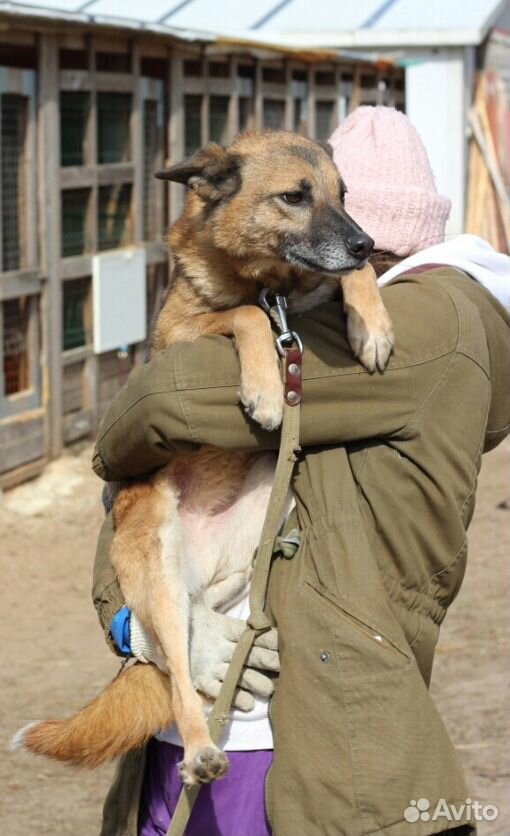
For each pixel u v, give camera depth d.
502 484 9.30
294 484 2.63
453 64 12.25
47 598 6.69
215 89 10.20
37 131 8.27
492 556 7.50
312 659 2.45
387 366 2.56
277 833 2.45
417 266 2.91
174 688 2.81
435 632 2.61
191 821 2.72
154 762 2.90
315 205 3.19
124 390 2.76
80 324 9.02
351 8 12.30
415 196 3.09
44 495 8.23
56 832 4.40
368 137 3.18
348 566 2.50
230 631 2.87
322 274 3.10
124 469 2.90
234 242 3.29
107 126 9.14
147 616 2.96
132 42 9.09
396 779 2.38
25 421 8.34
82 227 8.92
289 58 11.19
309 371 2.57
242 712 2.66
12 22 7.71
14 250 8.21
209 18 12.17
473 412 2.62
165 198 10.02
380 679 2.41
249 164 3.33
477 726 5.19
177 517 3.09
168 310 3.45
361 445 2.61
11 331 8.27
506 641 6.14
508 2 13.89
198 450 2.79
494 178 13.50
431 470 2.56
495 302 2.87
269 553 2.57
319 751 2.41
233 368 2.63
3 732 5.10
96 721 2.82
